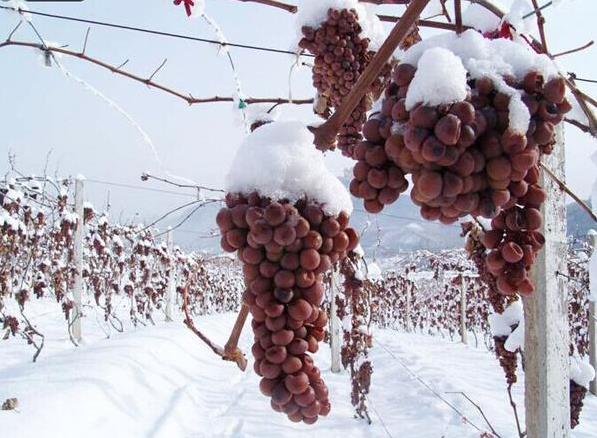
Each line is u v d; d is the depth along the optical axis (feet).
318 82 5.73
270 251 3.34
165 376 21.90
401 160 2.95
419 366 27.68
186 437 17.25
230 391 22.62
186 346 28.76
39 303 39.65
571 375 9.72
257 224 3.32
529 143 3.06
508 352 9.12
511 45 3.15
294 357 3.38
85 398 15.87
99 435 14.62
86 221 28.91
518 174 2.96
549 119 3.09
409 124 2.88
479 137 2.92
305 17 5.57
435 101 2.79
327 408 3.43
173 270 48.44
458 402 19.93
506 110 2.92
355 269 16.70
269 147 3.56
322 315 3.58
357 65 5.47
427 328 66.08
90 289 42.32
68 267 28.45
